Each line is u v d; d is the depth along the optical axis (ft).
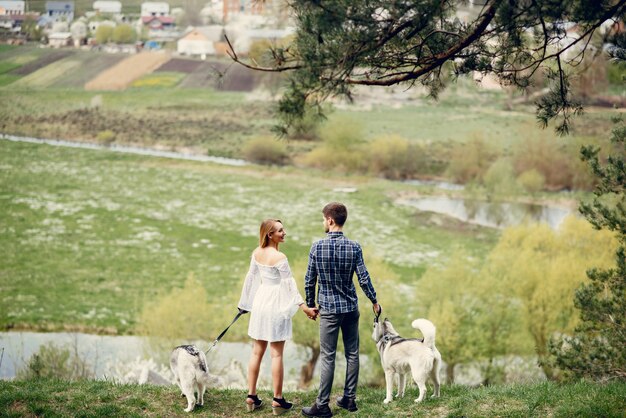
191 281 107.65
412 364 28.63
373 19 28.76
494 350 95.45
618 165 40.14
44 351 82.07
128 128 254.68
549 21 30.22
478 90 292.61
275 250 27.76
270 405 29.32
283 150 233.55
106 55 319.88
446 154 228.02
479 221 179.42
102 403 29.37
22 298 124.16
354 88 32.94
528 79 33.06
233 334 106.01
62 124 256.52
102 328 113.50
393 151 221.46
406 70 34.09
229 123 259.39
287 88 31.37
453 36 32.37
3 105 269.03
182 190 197.47
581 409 26.53
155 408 28.86
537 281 97.76
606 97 214.90
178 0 346.74
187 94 288.51
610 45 33.55
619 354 41.65
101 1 346.74
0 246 149.48
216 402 29.78
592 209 41.93
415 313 102.17
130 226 167.43
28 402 29.17
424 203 193.47
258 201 190.29
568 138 208.03
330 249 26.32
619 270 41.70
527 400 28.22
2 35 330.34
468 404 28.14
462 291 99.14
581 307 42.86
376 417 27.40
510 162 213.05
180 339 101.76
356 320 27.35
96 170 212.64
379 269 97.60
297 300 27.12
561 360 43.42
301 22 29.22
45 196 184.85
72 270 139.64
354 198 194.80
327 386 27.20
